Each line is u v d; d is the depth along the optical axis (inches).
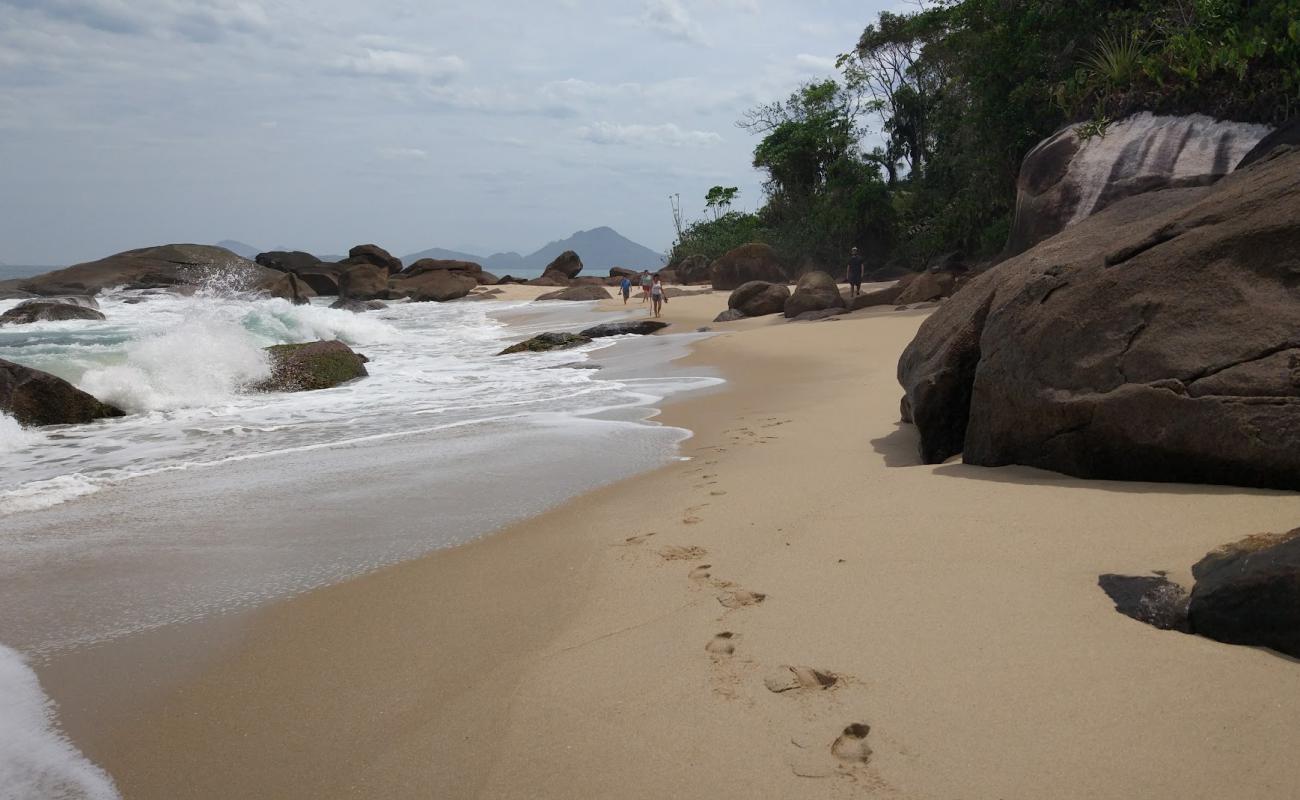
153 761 108.4
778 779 89.9
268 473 276.1
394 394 469.1
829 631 121.2
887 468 217.3
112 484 268.1
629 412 368.5
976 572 133.6
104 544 202.8
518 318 1190.9
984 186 1093.8
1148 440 161.6
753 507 192.4
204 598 165.3
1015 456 193.8
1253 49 581.3
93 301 1254.3
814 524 171.2
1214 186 215.5
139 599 166.2
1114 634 108.9
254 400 460.4
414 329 1024.9
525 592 155.8
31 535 212.8
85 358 556.4
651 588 149.6
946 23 1432.1
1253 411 148.8
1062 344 182.1
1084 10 903.7
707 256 2023.9
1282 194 165.2
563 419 357.7
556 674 120.1
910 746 92.3
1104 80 697.0
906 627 118.9
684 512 196.9
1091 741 88.7
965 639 113.0
